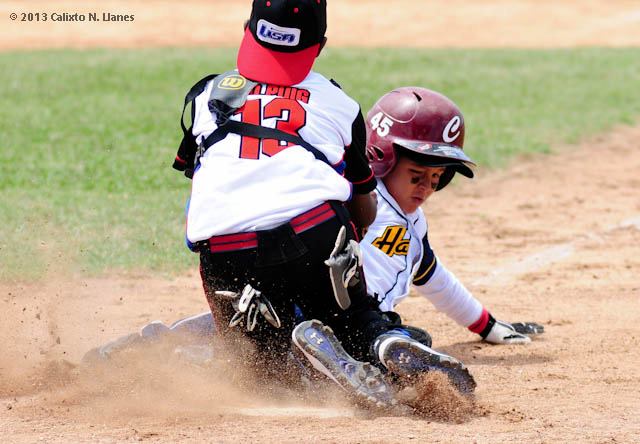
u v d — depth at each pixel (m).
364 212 16.23
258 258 14.71
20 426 14.38
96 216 31.36
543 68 80.44
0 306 22.30
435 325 22.80
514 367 18.97
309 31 15.25
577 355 19.94
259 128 15.00
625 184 43.12
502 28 116.25
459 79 72.19
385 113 17.91
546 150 48.94
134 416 14.88
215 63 76.69
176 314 22.70
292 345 15.60
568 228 34.88
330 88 15.49
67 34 102.00
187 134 15.98
